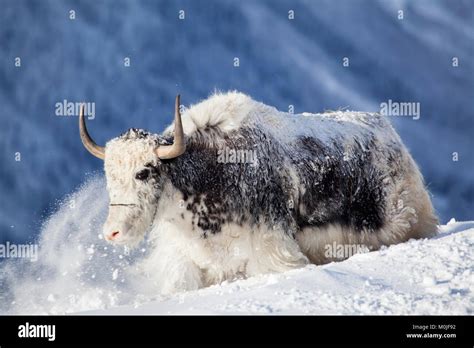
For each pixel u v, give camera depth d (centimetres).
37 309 2438
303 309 1697
